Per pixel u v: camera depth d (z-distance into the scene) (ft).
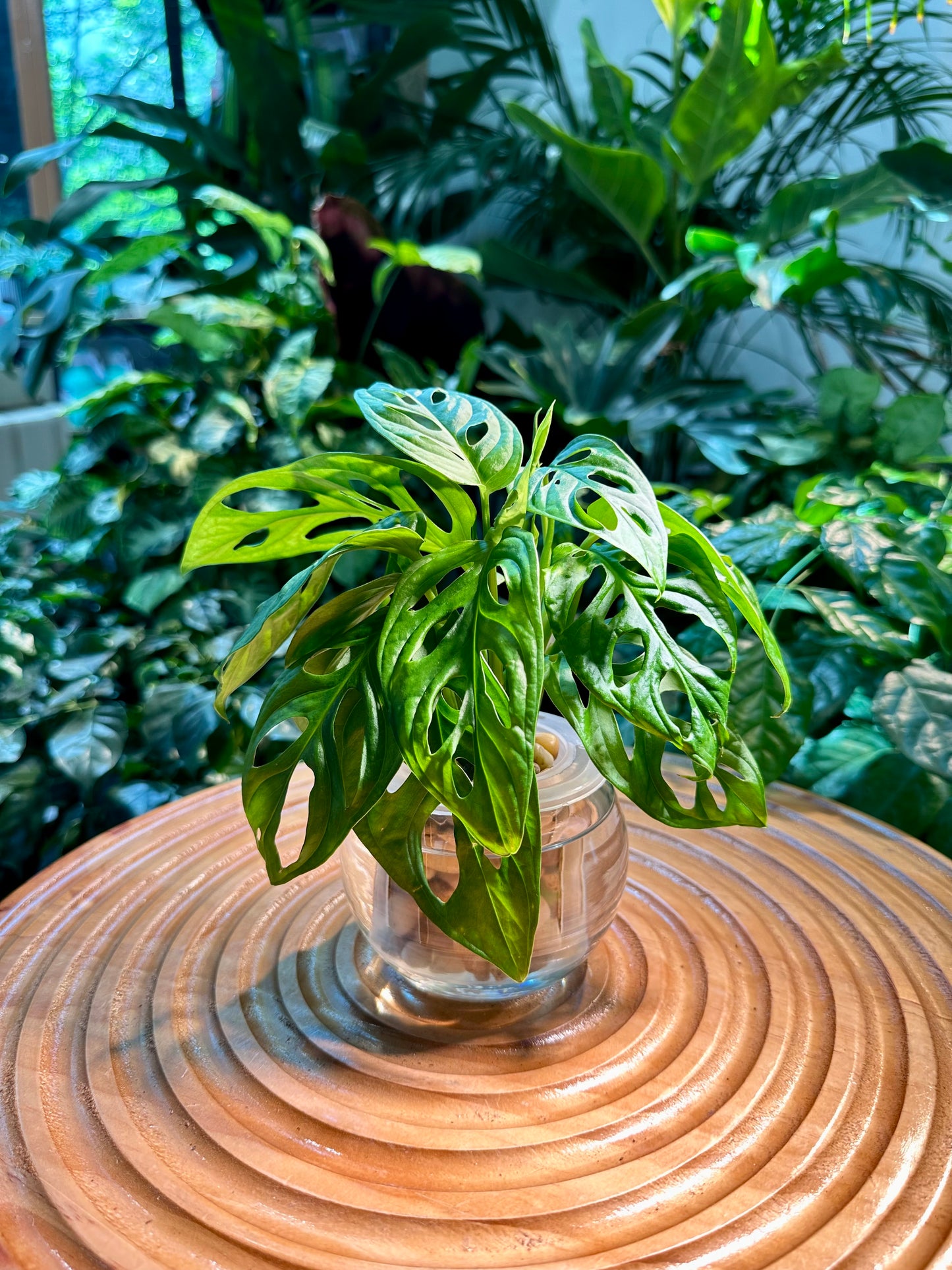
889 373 6.40
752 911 2.02
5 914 2.02
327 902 2.08
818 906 2.03
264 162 5.91
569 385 4.96
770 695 2.75
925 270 6.19
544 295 6.46
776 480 4.72
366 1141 1.47
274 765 1.46
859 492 3.59
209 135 5.72
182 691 4.00
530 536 1.35
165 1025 1.71
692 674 1.40
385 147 6.34
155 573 4.46
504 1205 1.36
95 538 4.61
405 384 4.56
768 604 3.21
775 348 6.74
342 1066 1.62
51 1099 1.54
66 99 6.32
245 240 5.59
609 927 1.80
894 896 2.06
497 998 1.70
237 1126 1.50
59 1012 1.74
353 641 1.51
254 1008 1.76
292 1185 1.39
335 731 1.45
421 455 1.38
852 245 6.37
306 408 4.35
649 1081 1.59
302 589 1.53
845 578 3.70
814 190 4.57
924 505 3.90
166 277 5.86
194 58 6.64
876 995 1.77
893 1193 1.37
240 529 1.69
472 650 1.31
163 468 4.57
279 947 1.93
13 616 4.23
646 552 1.26
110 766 3.80
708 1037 1.68
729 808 1.54
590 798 1.65
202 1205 1.36
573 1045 1.67
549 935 1.61
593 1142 1.47
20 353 5.63
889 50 5.69
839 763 3.03
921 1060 1.61
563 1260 1.28
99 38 6.29
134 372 5.21
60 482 4.66
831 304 5.88
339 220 5.13
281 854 2.24
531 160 5.87
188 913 2.03
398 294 5.34
